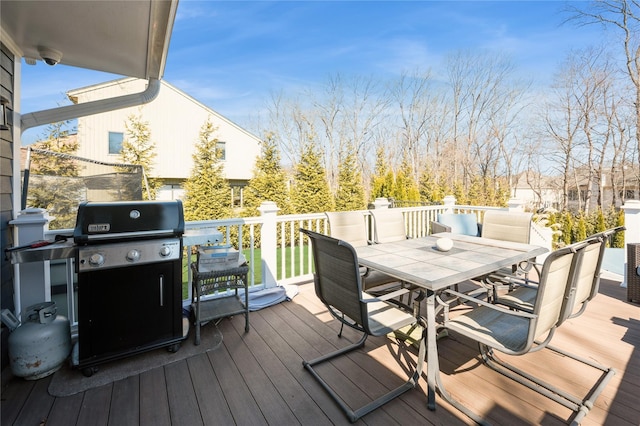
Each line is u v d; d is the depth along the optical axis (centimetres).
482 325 195
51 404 189
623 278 424
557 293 166
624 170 1374
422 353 207
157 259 231
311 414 183
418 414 182
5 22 236
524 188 1839
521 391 199
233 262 278
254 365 232
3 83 248
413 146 1967
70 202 429
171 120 1292
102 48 283
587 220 1093
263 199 1009
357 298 182
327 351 251
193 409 186
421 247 279
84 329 211
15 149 266
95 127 1113
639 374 215
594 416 177
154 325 235
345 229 349
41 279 245
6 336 226
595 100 1405
